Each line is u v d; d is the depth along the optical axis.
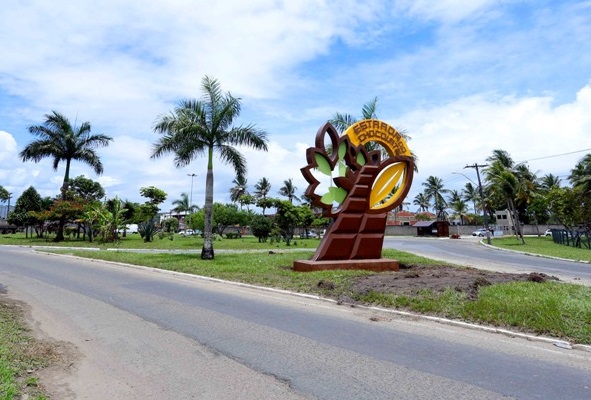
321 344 5.81
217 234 54.72
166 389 4.28
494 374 4.68
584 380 4.52
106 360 5.18
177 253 21.78
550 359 5.21
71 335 6.29
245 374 4.69
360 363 5.03
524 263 20.45
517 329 6.46
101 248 26.94
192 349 5.62
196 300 9.15
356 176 14.43
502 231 66.31
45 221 37.53
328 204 13.82
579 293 8.50
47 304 8.61
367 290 9.21
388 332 6.46
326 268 13.16
